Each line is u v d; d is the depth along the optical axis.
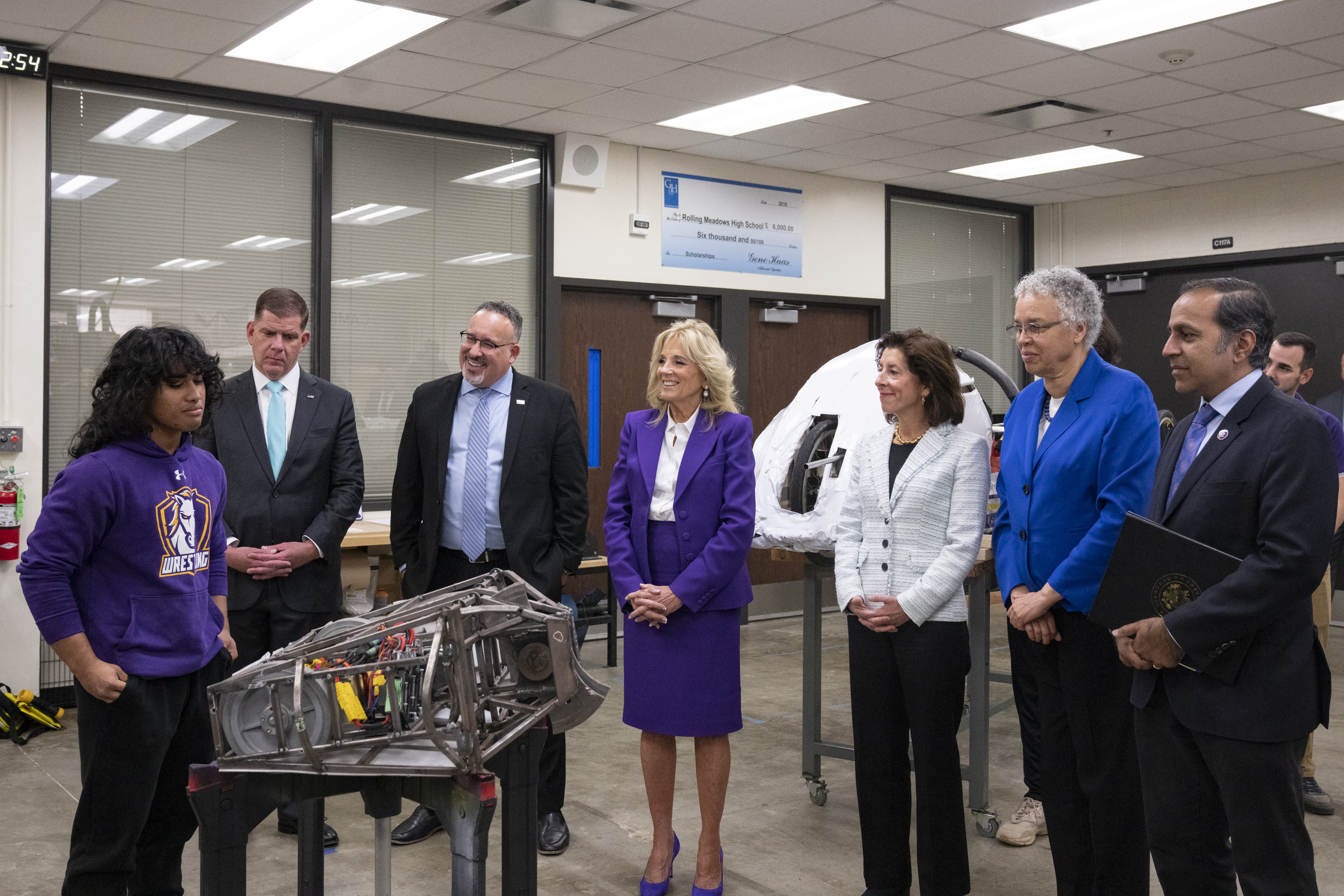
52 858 3.03
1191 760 1.94
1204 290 1.93
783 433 3.69
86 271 5.00
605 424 6.65
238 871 1.69
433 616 1.64
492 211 6.19
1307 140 6.43
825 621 7.11
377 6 4.32
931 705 2.45
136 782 1.99
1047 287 2.36
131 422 1.99
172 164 5.21
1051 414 2.47
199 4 4.16
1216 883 1.94
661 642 2.71
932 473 2.54
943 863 2.46
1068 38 4.75
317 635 1.81
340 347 5.71
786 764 3.99
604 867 3.01
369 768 1.64
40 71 4.61
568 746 4.20
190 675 2.11
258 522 2.94
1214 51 4.83
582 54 4.84
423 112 5.77
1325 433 1.81
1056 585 2.28
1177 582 1.86
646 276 6.68
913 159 6.94
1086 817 2.38
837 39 4.66
